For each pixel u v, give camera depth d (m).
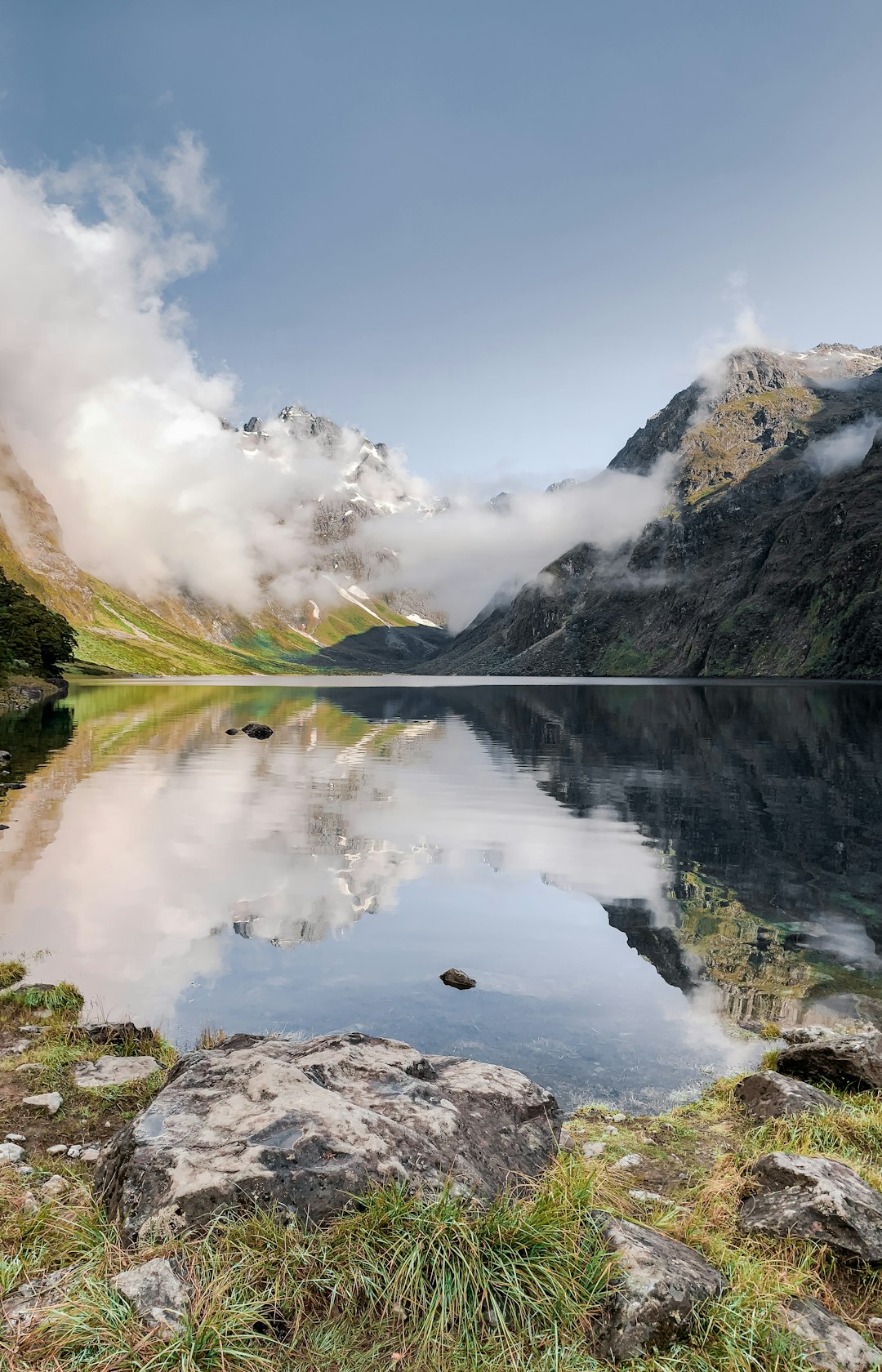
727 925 20.56
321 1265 6.32
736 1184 8.70
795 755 58.41
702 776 48.75
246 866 26.33
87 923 20.27
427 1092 8.95
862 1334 6.50
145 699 149.38
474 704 141.25
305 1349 5.71
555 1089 12.08
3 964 16.91
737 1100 11.55
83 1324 5.50
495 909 21.94
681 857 28.06
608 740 72.44
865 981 16.91
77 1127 9.90
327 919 20.91
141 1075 11.44
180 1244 6.36
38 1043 13.03
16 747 64.19
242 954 18.22
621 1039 13.97
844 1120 10.21
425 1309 6.09
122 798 40.22
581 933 19.97
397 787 44.44
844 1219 7.55
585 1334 6.09
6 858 27.23
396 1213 6.73
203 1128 7.75
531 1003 15.55
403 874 25.64
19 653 159.75
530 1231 6.75
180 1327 5.49
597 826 33.34
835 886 24.33
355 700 157.00
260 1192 6.86
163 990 16.02
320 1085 8.80
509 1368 5.71
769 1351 6.05
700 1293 6.46
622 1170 9.37
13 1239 6.94
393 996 15.78
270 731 76.75
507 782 46.31
